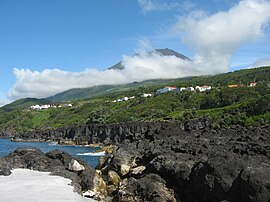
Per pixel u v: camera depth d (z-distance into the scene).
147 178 39.62
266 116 120.19
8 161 45.44
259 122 116.81
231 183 31.39
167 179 39.88
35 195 31.55
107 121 192.50
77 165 43.88
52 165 46.28
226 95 182.75
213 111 153.62
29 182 36.59
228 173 32.12
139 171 45.56
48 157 49.97
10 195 31.12
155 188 36.94
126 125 154.00
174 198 37.06
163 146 51.75
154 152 47.66
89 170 44.41
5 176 39.25
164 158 41.97
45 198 30.83
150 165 43.38
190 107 191.25
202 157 38.03
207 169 33.88
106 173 49.19
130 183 39.00
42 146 154.50
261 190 27.81
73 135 189.50
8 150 120.25
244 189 29.19
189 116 155.62
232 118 130.62
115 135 157.25
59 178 39.81
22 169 44.12
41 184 36.00
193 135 66.69
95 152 107.19
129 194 37.81
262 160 34.75
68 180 39.53
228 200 31.31
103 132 167.00
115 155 50.44
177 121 147.12
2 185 34.66
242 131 69.94
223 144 48.38
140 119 179.38
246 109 136.00
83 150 128.62
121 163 48.88
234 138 56.34
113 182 45.88
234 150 42.16
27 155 47.25
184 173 37.44
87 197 36.34
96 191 40.03
